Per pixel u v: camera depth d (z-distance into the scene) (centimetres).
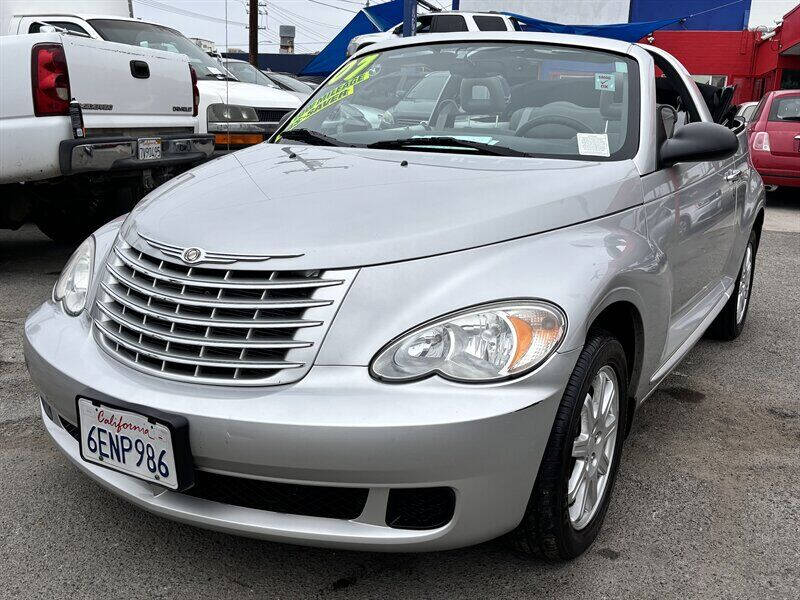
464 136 292
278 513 201
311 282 199
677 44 2506
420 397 187
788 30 2038
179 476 196
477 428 185
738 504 266
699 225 325
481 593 215
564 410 202
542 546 214
